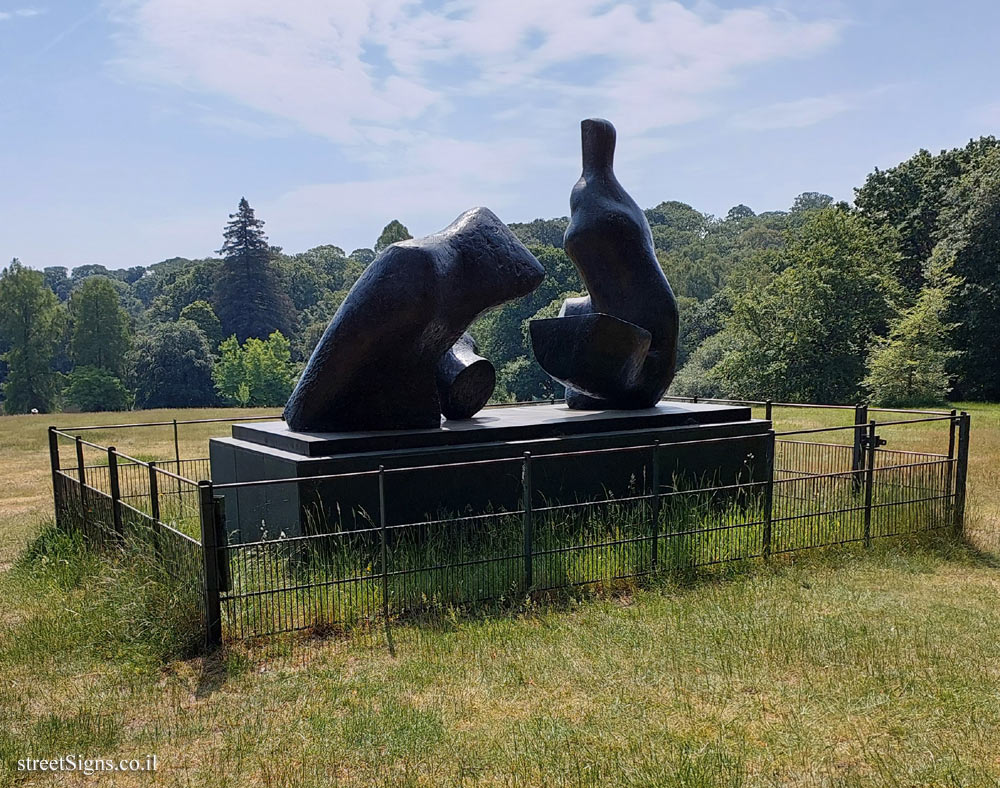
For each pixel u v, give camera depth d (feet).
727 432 30.19
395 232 249.34
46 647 17.85
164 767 12.85
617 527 23.49
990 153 119.24
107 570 21.08
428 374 25.90
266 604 18.48
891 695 15.17
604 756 12.93
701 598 20.89
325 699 15.15
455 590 20.16
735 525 23.63
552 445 26.27
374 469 23.16
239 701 15.14
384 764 12.80
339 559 21.59
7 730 14.15
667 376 31.99
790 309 115.44
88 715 14.49
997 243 110.83
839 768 12.69
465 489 24.66
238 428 28.07
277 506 23.53
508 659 16.85
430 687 15.62
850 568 23.71
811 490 28.12
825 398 113.50
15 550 28.04
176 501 31.76
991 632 18.54
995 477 37.99
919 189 131.64
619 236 30.66
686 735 13.64
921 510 27.14
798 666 16.51
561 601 20.63
